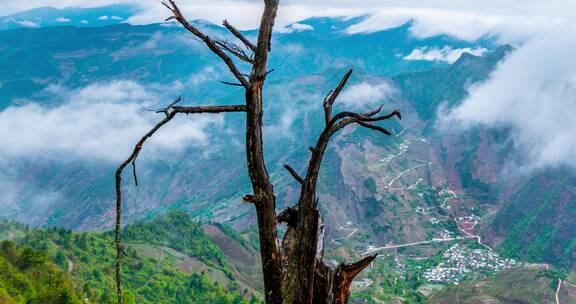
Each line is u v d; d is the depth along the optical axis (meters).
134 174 8.93
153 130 8.99
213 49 9.34
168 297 156.00
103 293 124.81
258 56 9.43
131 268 167.00
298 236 9.98
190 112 9.32
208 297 162.38
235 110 9.43
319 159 9.95
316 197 10.01
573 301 173.00
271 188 9.68
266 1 9.59
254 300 166.25
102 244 184.38
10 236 175.62
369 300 195.88
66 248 171.12
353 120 9.77
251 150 9.51
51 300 98.56
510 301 176.62
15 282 98.31
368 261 10.39
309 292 9.78
